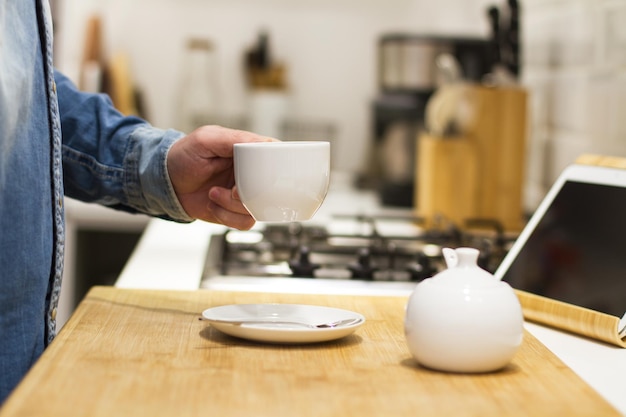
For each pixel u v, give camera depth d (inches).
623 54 63.8
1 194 36.0
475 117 81.7
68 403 25.8
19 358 37.7
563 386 29.0
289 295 44.1
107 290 44.1
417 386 28.6
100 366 29.7
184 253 63.1
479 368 30.0
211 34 134.9
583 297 39.5
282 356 31.9
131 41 133.9
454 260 32.2
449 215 82.0
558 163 80.5
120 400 26.2
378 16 135.9
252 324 35.4
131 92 128.2
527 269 43.9
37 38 38.8
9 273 37.0
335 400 26.9
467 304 29.9
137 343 33.1
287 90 136.1
